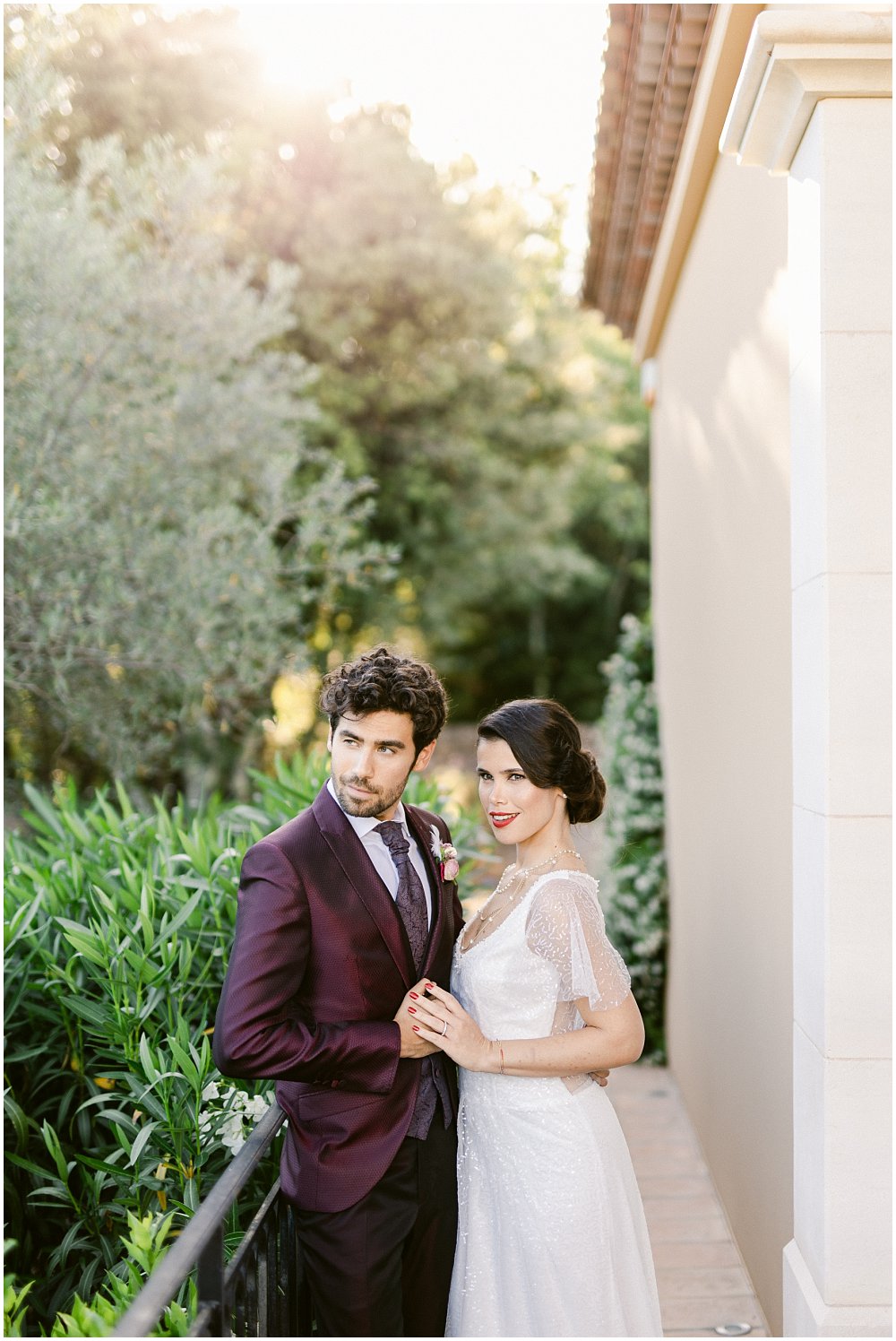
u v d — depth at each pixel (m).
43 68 5.27
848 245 2.01
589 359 13.83
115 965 2.50
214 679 5.80
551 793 2.09
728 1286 3.15
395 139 9.68
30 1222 2.67
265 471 6.08
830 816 1.98
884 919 1.96
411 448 10.96
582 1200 1.92
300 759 3.67
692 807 4.63
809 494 2.12
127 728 5.38
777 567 2.84
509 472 11.73
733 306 3.50
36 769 6.05
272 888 1.83
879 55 1.96
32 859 3.35
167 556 5.29
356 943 1.87
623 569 17.31
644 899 5.57
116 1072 2.50
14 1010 2.76
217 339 5.76
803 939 2.16
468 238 10.34
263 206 9.02
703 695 4.30
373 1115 1.87
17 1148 2.60
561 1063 1.93
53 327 4.80
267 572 5.77
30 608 4.81
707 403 4.14
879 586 1.99
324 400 9.68
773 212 2.84
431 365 10.52
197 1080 2.27
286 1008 1.87
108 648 5.23
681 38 3.35
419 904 2.01
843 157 2.02
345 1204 1.84
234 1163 1.74
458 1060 1.92
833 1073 1.96
